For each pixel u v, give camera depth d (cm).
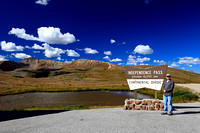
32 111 895
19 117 721
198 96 1845
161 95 2620
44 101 2542
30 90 3847
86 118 652
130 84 950
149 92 3606
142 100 855
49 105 2184
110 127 514
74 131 479
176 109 854
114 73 13625
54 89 4169
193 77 14138
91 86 5266
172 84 673
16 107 2011
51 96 3133
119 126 525
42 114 783
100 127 516
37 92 3775
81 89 4316
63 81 7919
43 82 6700
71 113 786
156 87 907
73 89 4288
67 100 2669
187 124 539
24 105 2169
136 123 559
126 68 963
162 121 582
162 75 897
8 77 7238
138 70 941
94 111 832
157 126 519
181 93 1991
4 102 2402
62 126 536
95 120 612
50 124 565
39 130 496
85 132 468
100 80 9781
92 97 3055
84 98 2914
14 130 503
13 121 636
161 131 468
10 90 3734
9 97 2938
